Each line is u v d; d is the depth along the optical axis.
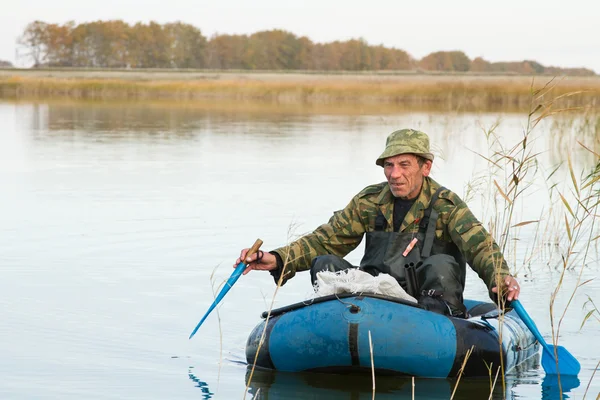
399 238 5.18
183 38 108.12
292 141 19.98
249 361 5.02
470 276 7.59
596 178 5.40
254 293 6.73
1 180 12.62
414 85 45.69
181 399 4.36
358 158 16.27
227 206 10.48
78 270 7.28
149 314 6.05
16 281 6.87
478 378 4.77
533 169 13.80
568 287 7.09
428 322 4.71
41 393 4.43
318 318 4.75
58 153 16.67
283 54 110.06
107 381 4.64
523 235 9.06
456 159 15.71
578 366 4.90
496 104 38.78
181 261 7.69
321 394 4.45
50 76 62.66
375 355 4.64
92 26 104.88
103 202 10.68
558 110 5.82
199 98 49.03
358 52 109.94
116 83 52.03
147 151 17.33
